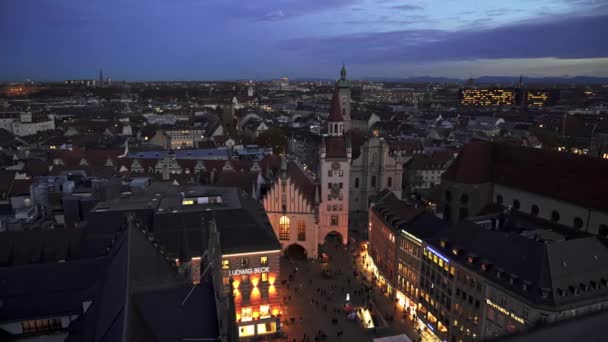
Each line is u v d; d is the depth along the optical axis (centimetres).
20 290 6369
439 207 12519
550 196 10000
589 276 7244
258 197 14275
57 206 11194
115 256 6562
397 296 10644
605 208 8894
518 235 8025
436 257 9050
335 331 9100
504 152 11738
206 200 9825
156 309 4822
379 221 11706
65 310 6319
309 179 14288
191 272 7300
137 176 15825
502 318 7419
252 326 9038
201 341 4622
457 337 8481
